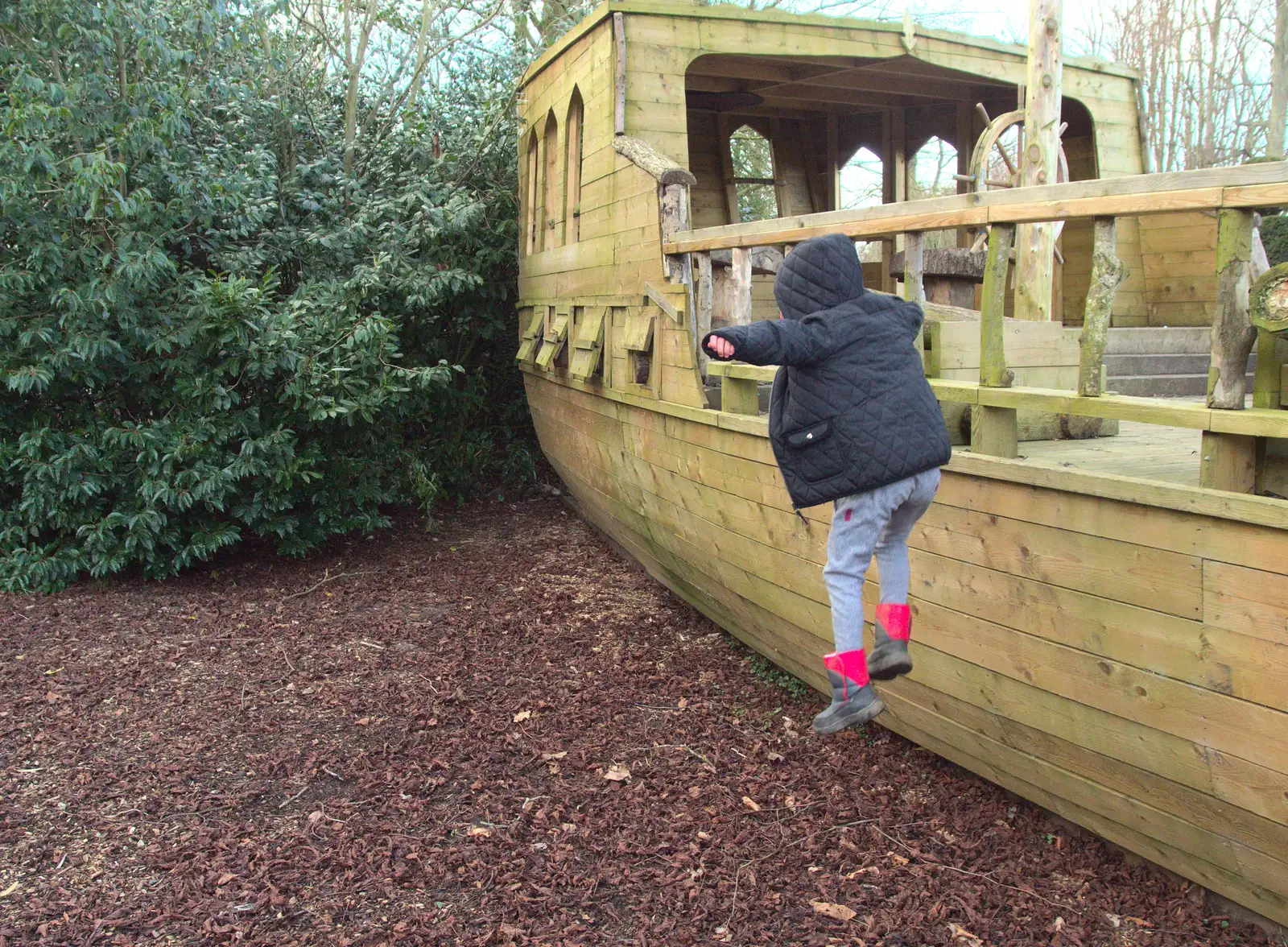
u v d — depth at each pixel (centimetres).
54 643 635
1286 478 281
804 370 292
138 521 704
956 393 367
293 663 615
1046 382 431
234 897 373
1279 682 270
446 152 947
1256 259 405
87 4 689
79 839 412
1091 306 319
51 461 688
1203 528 282
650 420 593
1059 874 383
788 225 435
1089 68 811
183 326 722
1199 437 443
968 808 432
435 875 388
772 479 464
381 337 788
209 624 680
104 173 646
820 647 487
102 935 350
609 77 636
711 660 621
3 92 705
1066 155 877
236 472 719
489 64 1012
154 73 773
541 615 708
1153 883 371
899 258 584
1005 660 362
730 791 455
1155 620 301
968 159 911
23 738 504
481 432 1050
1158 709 308
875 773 467
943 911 362
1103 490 307
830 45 706
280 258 869
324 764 482
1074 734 346
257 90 884
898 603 302
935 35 739
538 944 347
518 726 527
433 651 637
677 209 546
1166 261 788
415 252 920
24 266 691
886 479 286
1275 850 298
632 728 524
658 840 415
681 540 601
